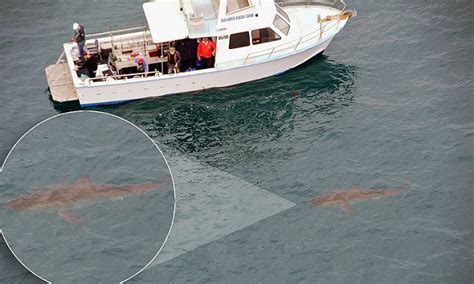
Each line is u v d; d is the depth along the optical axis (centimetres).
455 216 4475
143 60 5078
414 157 4781
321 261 4272
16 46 5488
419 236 4384
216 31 5053
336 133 4934
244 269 4241
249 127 4991
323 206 4525
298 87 5231
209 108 5100
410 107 5078
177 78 5069
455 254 4306
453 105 5081
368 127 4962
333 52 5469
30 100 5138
